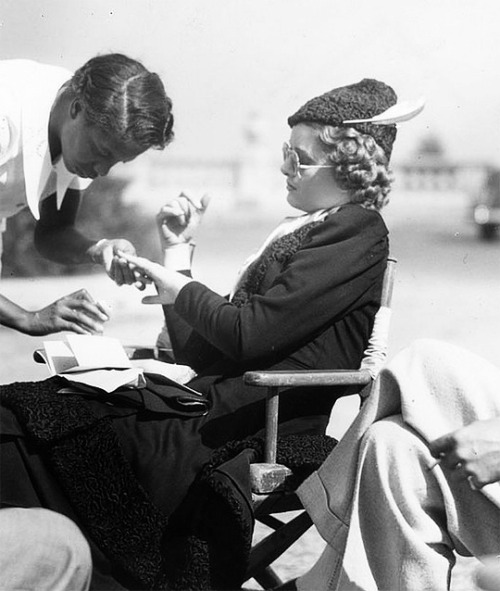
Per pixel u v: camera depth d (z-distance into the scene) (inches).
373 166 125.8
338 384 114.4
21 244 309.1
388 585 93.0
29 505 105.7
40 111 136.5
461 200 461.1
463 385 95.2
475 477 90.6
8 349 292.0
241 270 129.1
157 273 124.7
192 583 106.2
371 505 95.0
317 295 117.3
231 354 118.0
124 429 112.0
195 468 110.7
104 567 108.6
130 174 350.3
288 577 140.8
